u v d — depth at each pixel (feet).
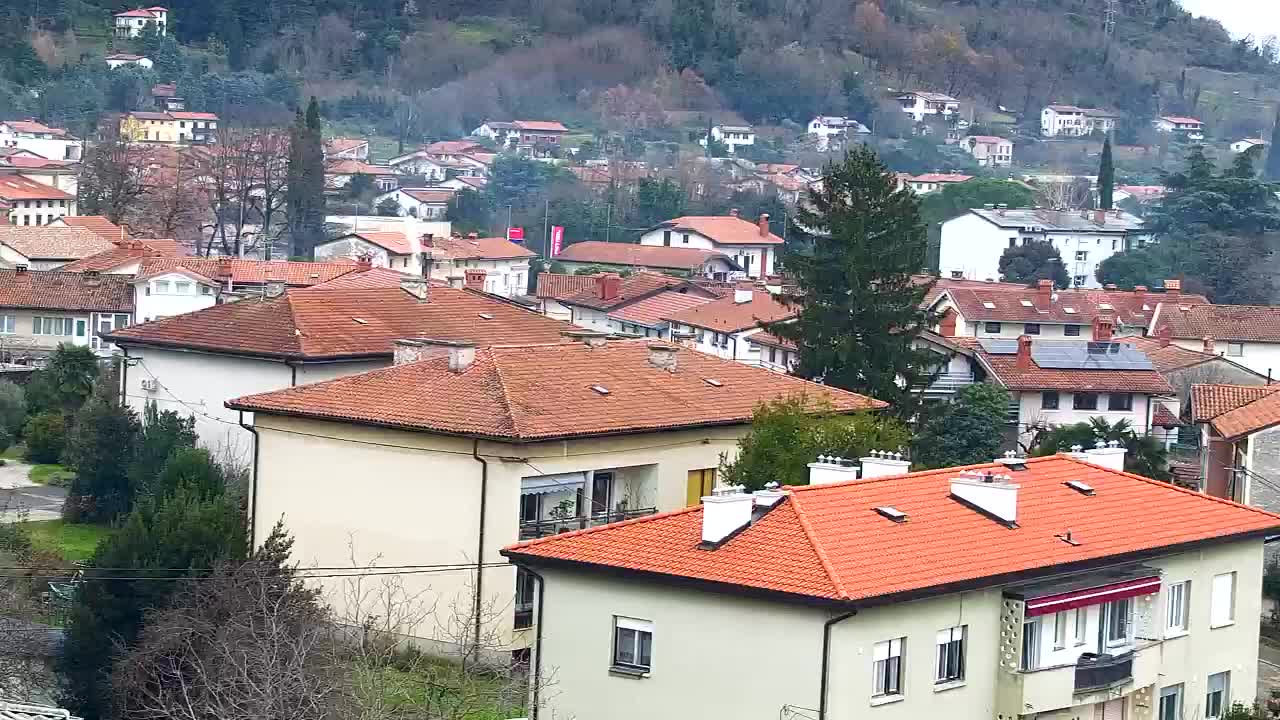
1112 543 147.33
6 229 510.58
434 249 595.06
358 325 248.32
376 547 182.91
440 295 269.44
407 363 194.49
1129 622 150.10
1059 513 150.82
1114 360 345.10
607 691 134.82
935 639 132.57
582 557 135.64
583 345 205.05
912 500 143.33
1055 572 139.64
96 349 378.73
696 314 426.51
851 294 289.94
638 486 190.60
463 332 254.88
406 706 138.82
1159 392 338.13
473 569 176.04
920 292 293.64
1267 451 251.60
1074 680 142.00
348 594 182.39
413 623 165.27
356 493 184.55
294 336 239.91
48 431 298.97
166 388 248.73
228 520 172.14
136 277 384.68
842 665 124.98
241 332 244.42
